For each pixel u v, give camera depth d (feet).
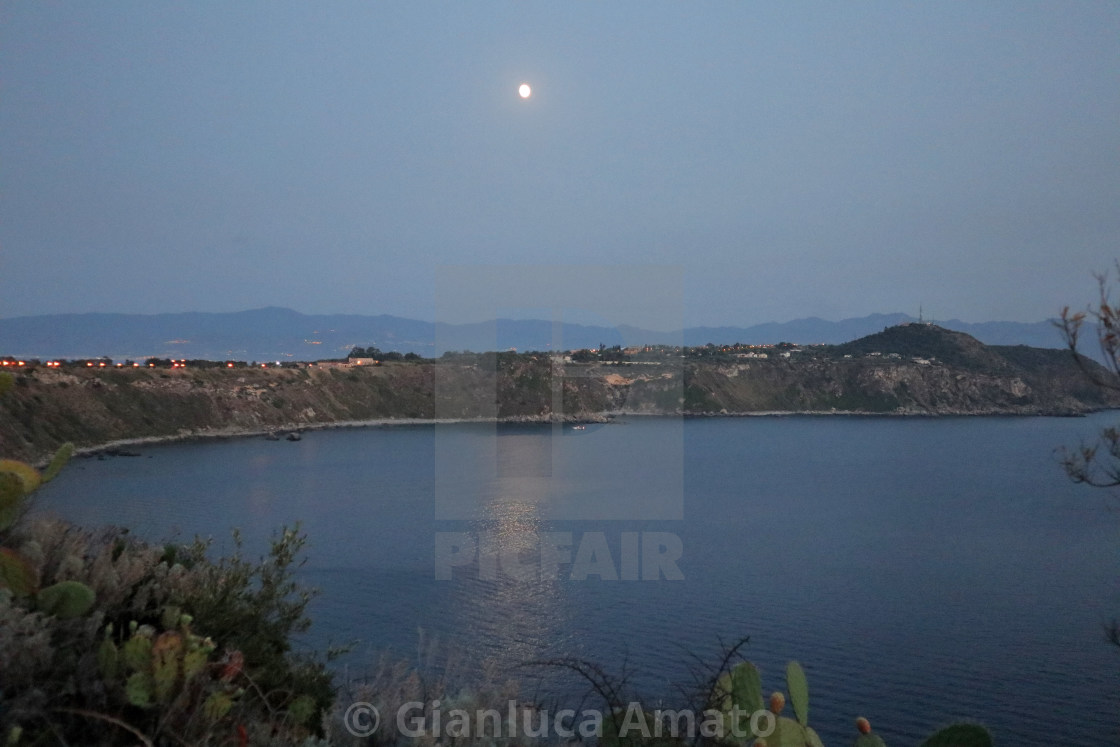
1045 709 66.59
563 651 67.41
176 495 179.42
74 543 12.37
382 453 273.75
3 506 11.33
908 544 153.69
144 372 310.65
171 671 9.39
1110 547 152.25
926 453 326.03
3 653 8.76
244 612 13.10
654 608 90.84
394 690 11.75
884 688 70.79
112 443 252.62
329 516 162.20
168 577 12.66
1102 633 90.22
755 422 446.19
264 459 255.09
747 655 77.56
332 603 86.12
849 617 96.99
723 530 165.58
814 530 167.53
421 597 90.84
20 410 229.04
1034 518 186.39
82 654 9.75
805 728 10.19
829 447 347.15
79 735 9.04
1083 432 391.04
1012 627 93.97
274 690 12.09
